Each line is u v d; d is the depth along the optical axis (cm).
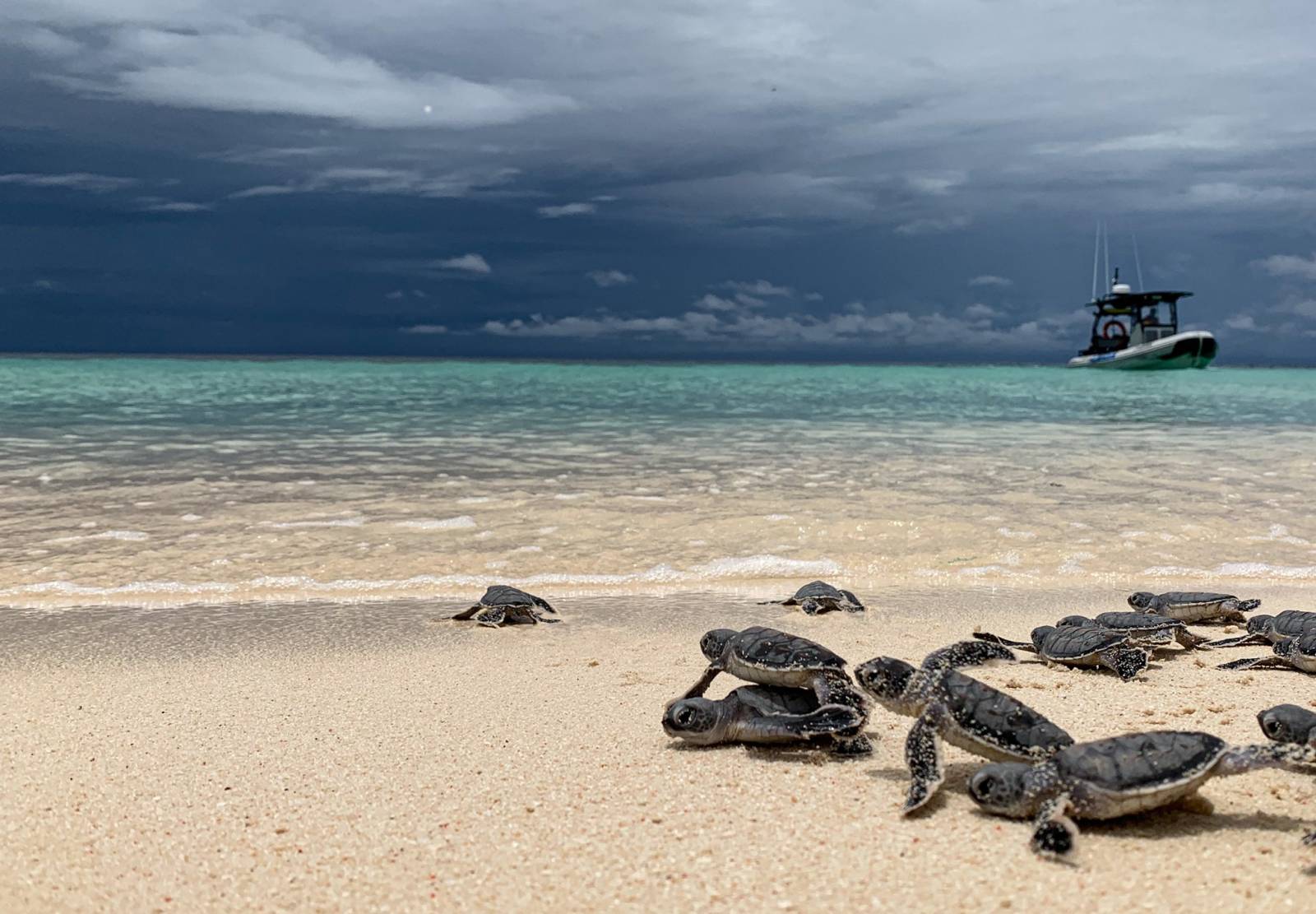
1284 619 74
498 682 69
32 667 72
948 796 52
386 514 113
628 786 54
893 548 102
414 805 52
